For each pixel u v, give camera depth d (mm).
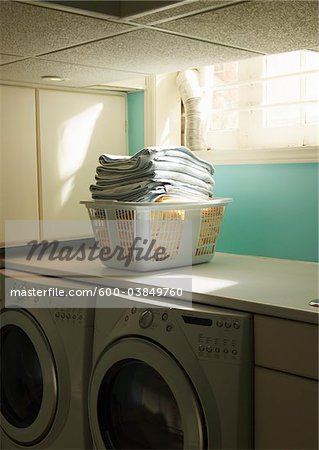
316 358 1355
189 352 1566
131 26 1544
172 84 2588
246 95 2371
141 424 1769
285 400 1429
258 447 1495
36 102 2357
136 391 1775
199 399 1547
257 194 2246
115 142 2633
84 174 2527
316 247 2078
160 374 1608
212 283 1721
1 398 2164
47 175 2404
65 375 1929
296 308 1388
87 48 1792
